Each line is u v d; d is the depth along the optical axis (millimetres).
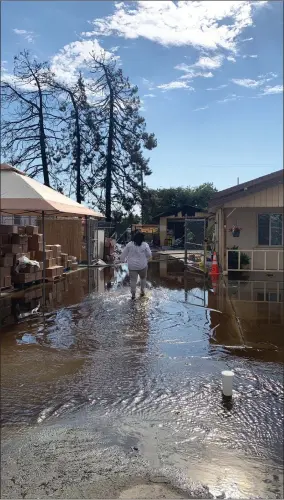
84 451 3529
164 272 16641
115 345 6496
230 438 3717
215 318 8312
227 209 16297
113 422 4016
